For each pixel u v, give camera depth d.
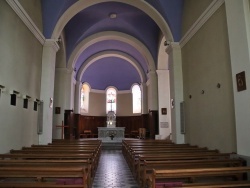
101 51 18.78
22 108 7.27
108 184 5.72
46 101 9.13
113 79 22.98
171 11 9.86
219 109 6.57
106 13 13.61
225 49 6.25
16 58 6.74
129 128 21.95
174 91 9.83
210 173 3.43
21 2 7.07
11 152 6.21
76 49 14.88
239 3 5.06
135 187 5.43
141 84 19.03
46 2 9.23
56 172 3.33
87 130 20.95
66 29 14.13
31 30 7.98
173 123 9.92
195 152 6.25
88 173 4.29
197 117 8.19
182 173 3.30
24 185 3.05
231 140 5.91
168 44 10.29
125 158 10.02
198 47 8.16
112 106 22.81
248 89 4.74
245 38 4.85
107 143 15.48
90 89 22.23
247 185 3.18
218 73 6.64
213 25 6.98
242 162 4.62
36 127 8.73
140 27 14.62
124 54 18.94
